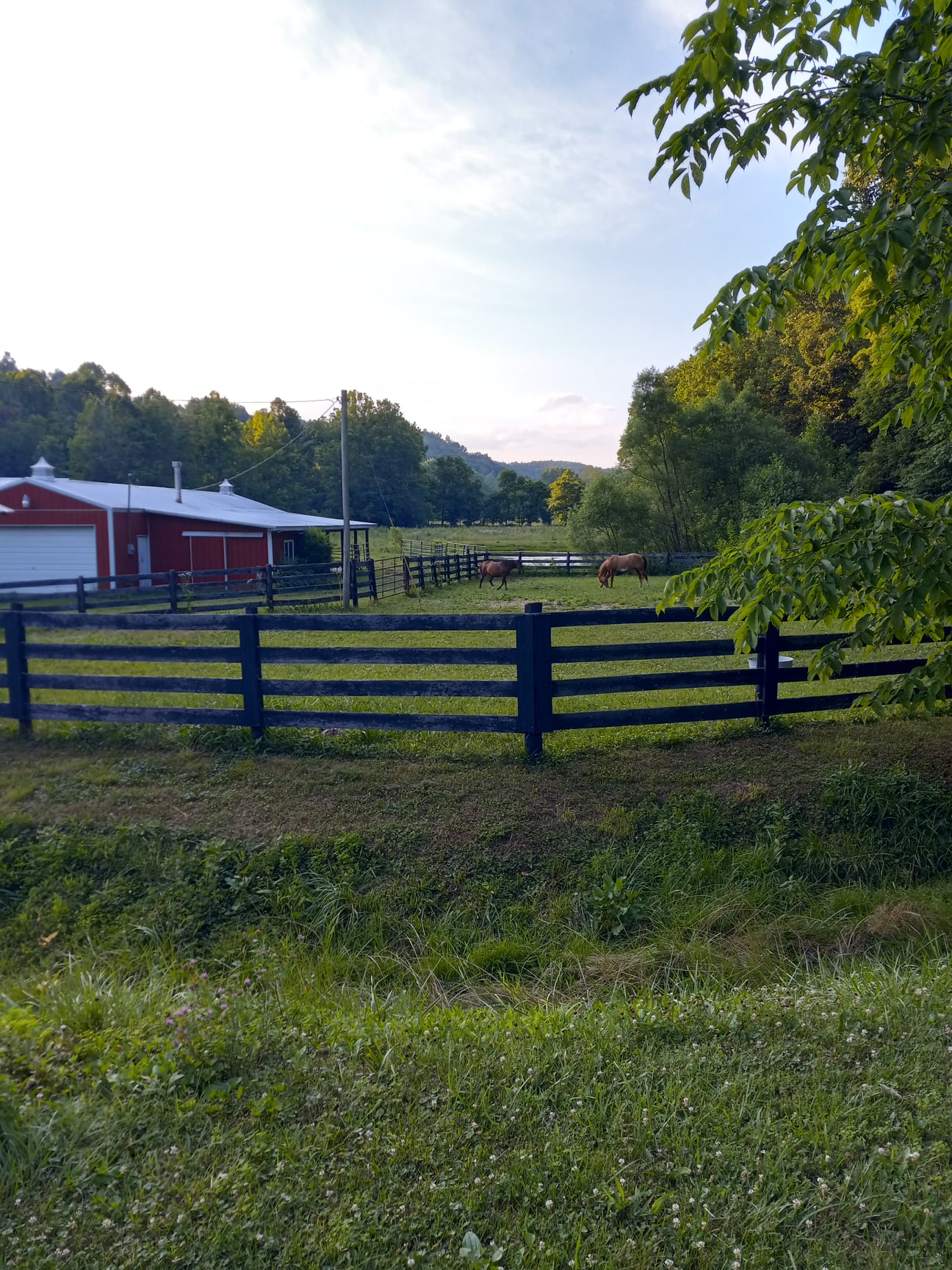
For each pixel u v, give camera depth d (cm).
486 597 2278
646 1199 226
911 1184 226
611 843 512
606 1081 282
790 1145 244
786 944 434
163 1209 225
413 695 632
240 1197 227
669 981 400
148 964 427
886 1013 316
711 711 655
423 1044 310
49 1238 216
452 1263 205
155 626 673
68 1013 337
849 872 503
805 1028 310
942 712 724
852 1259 205
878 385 560
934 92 371
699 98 381
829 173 410
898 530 405
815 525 409
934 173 484
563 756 628
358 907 470
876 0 360
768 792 557
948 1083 271
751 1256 205
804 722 699
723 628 1472
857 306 546
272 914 468
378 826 529
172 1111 267
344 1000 378
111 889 486
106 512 2312
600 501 3478
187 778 612
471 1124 257
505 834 520
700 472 3350
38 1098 264
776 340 4016
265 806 561
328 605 2034
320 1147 249
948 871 506
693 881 486
